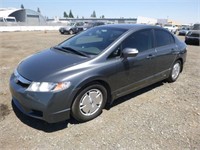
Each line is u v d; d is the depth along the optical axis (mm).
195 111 3871
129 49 3525
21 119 3418
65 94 2967
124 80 3787
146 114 3693
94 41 3906
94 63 3311
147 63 4188
